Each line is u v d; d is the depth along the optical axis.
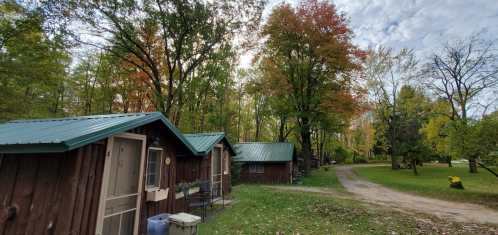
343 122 23.81
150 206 5.48
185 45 16.08
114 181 4.55
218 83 21.92
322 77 20.64
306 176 21.97
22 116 12.51
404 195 13.11
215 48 16.97
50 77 13.15
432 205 10.31
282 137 30.95
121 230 4.71
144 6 13.55
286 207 8.77
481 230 6.60
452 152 12.34
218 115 21.17
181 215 5.01
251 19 15.80
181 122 18.25
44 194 3.87
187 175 8.55
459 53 20.00
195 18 14.36
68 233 3.57
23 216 3.92
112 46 14.92
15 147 3.75
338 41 19.41
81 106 21.22
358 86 20.73
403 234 6.15
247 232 5.80
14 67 11.25
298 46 20.78
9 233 3.92
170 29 14.77
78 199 3.76
